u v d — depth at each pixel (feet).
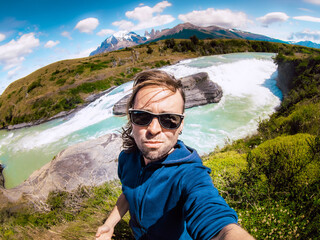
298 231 5.58
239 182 7.84
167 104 2.54
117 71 161.79
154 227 2.87
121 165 3.81
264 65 116.57
